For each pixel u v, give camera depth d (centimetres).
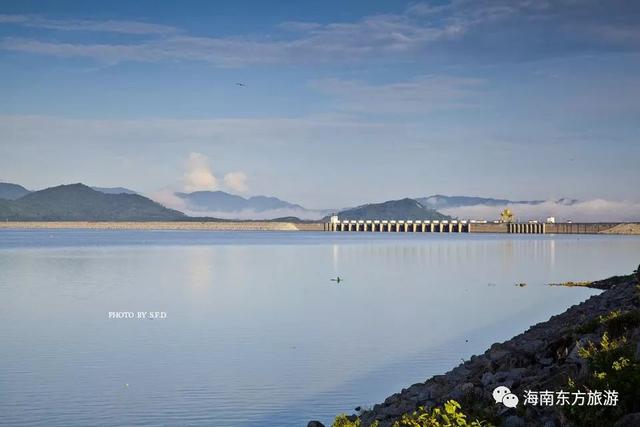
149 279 10325
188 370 4069
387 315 6356
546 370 2500
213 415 3216
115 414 3222
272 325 5731
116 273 11456
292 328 5569
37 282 9788
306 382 3781
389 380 3825
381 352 4566
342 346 4781
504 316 6288
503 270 12306
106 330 5503
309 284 9556
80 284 9500
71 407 3341
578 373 2288
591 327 2792
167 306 7038
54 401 3431
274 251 19938
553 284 9506
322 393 3572
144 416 3181
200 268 12712
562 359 2586
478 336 5178
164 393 3559
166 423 3098
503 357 2997
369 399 3466
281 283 9706
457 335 5225
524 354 2836
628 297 4319
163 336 5200
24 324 5819
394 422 2428
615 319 2692
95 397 3497
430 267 13112
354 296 8012
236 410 3281
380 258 16250
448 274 11375
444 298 7806
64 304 7206
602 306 4341
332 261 15000
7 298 7769
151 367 4134
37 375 3944
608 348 2292
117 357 4431
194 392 3591
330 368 4112
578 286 9188
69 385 3734
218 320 6028
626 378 1983
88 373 4003
